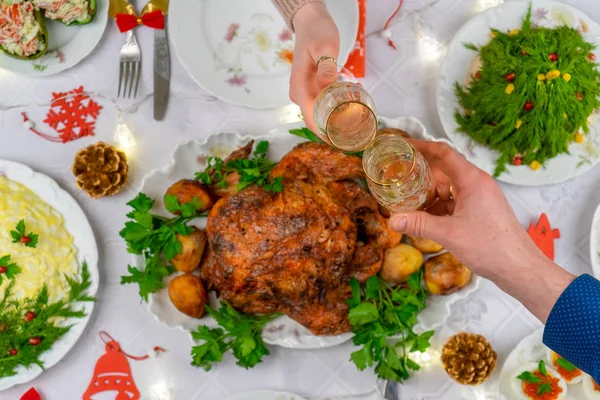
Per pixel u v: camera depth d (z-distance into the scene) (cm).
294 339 102
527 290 84
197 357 99
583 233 105
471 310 104
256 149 103
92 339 104
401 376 99
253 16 105
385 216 100
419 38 107
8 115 106
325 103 84
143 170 106
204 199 100
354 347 104
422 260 101
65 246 103
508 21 104
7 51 102
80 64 107
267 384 104
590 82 100
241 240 95
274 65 105
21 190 103
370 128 84
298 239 94
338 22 103
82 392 104
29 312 101
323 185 98
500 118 101
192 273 102
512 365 102
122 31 104
